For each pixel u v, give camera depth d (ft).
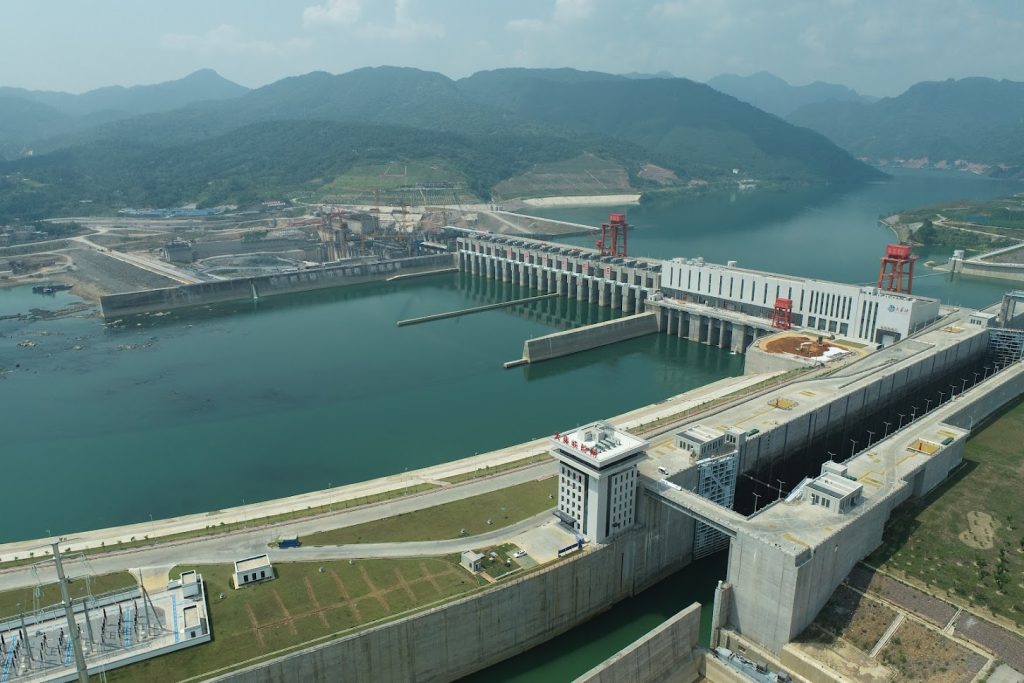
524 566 395.55
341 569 395.75
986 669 352.90
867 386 631.15
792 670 370.94
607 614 430.61
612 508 417.49
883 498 431.43
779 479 558.97
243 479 585.63
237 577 380.58
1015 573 417.28
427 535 428.97
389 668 354.74
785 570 365.20
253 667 320.91
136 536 446.19
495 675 380.37
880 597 399.44
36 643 336.90
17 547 437.58
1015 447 579.07
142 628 346.13
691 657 388.78
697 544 483.51
